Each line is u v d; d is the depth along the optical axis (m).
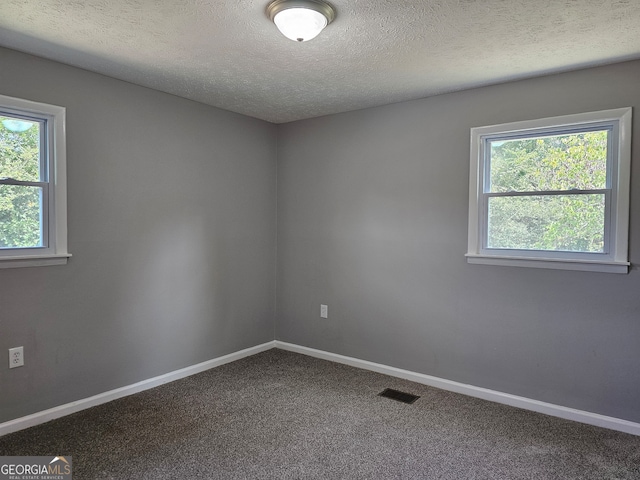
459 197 3.18
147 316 3.18
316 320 4.04
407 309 3.46
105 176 2.89
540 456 2.32
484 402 3.03
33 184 2.58
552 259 2.78
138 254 3.10
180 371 3.43
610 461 2.27
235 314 3.89
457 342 3.21
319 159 3.96
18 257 2.48
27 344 2.56
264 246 4.18
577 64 2.60
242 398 3.05
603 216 2.68
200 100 3.43
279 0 1.85
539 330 2.87
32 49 2.43
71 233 2.73
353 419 2.74
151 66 2.68
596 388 2.69
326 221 3.93
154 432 2.54
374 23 2.07
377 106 3.57
